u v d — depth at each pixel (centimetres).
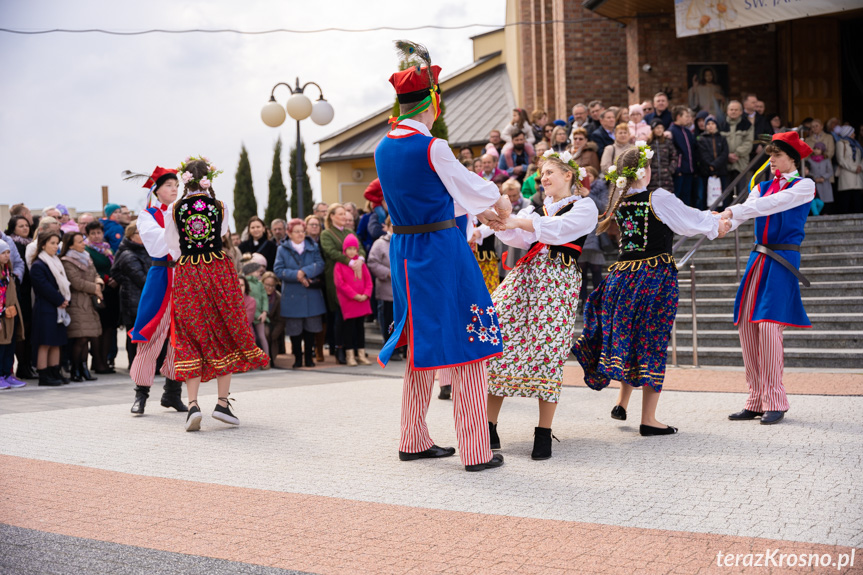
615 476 439
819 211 1299
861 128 1405
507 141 1313
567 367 945
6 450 518
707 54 1616
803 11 1329
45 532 354
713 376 826
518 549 327
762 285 590
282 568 310
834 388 716
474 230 583
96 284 910
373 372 975
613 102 1783
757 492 399
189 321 588
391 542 338
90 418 636
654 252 545
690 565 305
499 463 469
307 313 1030
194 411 579
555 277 497
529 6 2205
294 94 1376
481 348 459
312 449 519
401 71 473
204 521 368
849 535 333
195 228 592
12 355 860
